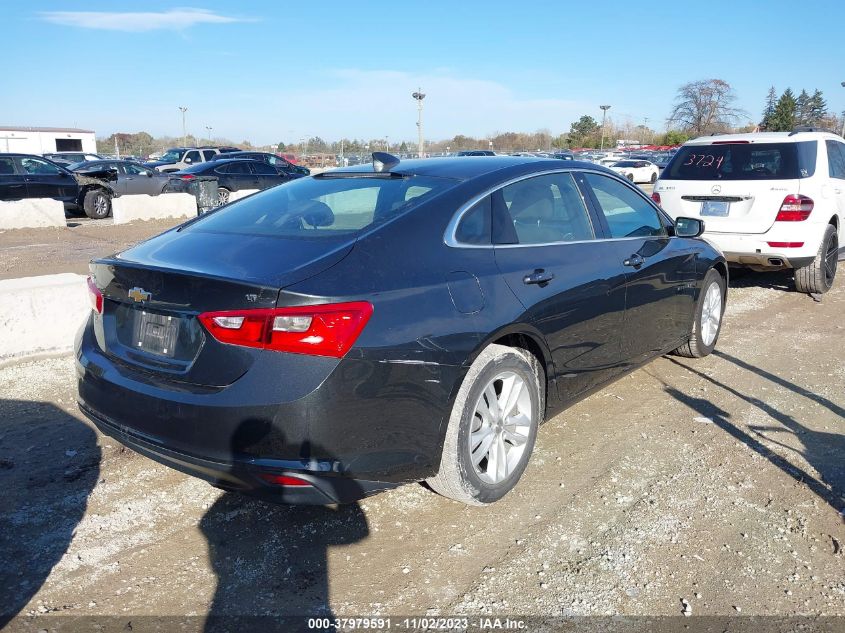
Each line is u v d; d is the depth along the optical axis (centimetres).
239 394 263
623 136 9050
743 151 754
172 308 283
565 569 293
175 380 282
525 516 334
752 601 273
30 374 516
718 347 603
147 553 304
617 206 446
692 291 511
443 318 297
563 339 368
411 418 287
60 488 356
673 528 323
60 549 305
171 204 1739
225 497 352
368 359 271
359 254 291
